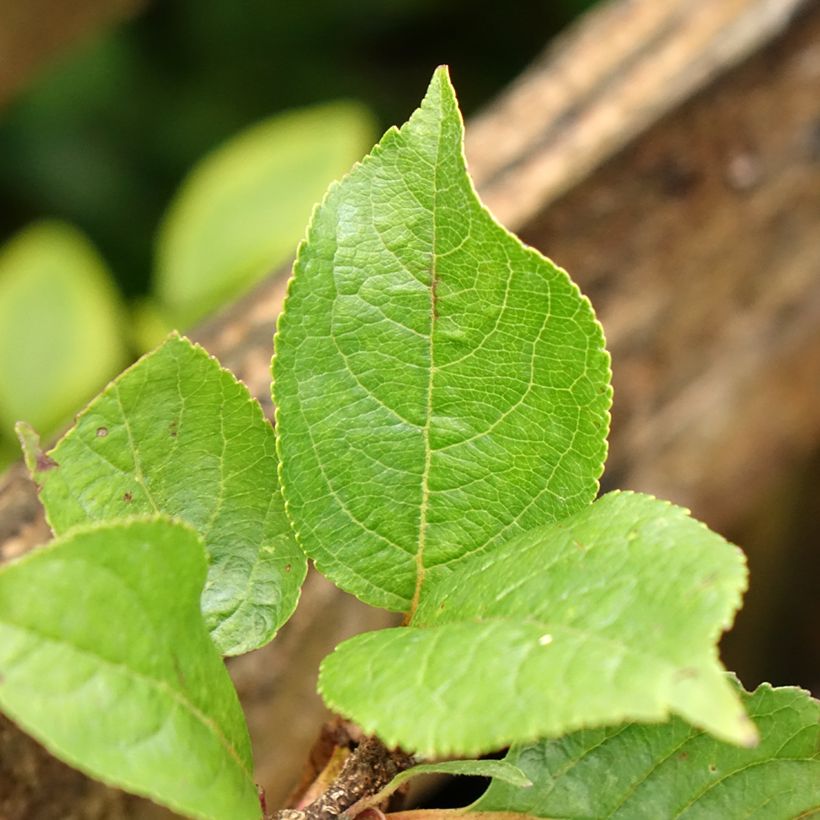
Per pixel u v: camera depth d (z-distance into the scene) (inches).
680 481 31.9
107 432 19.9
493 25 62.9
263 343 24.9
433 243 19.7
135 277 59.6
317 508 19.9
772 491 39.9
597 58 29.5
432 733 18.6
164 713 18.9
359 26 62.4
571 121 28.0
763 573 44.6
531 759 20.2
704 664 18.3
